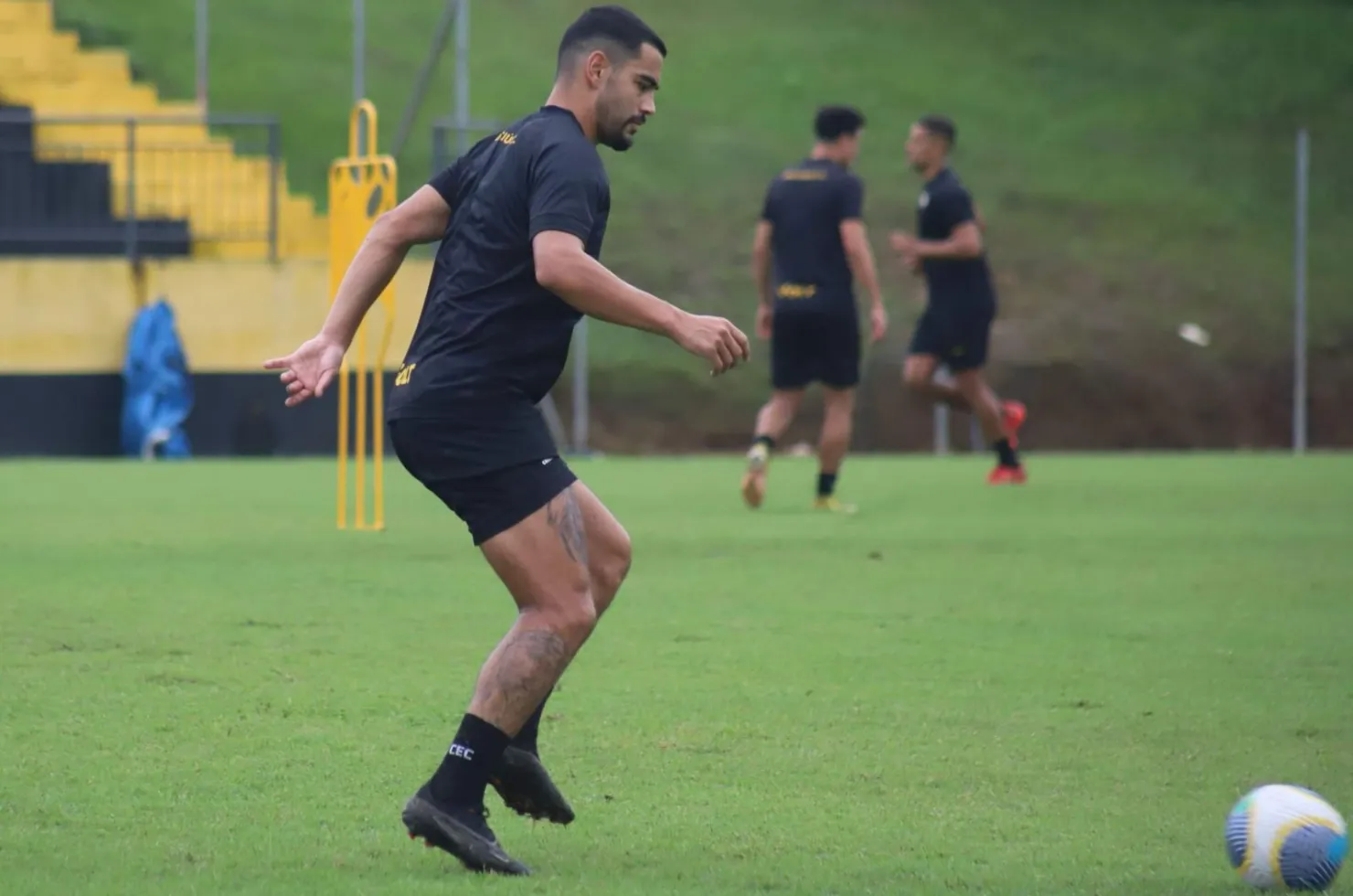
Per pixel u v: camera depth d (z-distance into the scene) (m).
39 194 78.06
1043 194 106.31
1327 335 95.56
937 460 73.12
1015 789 17.83
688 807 16.98
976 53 124.38
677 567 35.72
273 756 18.88
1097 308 95.50
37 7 90.00
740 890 14.02
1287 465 68.69
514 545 14.83
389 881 14.09
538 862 14.91
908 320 90.81
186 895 13.59
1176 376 91.44
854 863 14.96
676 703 22.06
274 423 74.62
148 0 114.56
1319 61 127.44
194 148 79.31
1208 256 101.50
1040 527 44.09
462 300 14.92
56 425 73.50
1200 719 21.44
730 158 103.56
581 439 78.50
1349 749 19.88
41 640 26.08
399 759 18.81
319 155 98.56
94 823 16.03
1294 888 13.96
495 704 14.59
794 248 46.66
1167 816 16.75
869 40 124.06
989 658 25.50
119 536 40.34
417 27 116.50
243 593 31.12
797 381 47.34
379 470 42.09
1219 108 119.88
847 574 34.72
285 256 82.38
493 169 15.17
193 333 74.19
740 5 127.44
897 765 18.84
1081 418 89.19
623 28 15.36
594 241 14.89
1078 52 125.81
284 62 108.62
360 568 34.72
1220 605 30.98
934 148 52.84
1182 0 135.50
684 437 84.25
